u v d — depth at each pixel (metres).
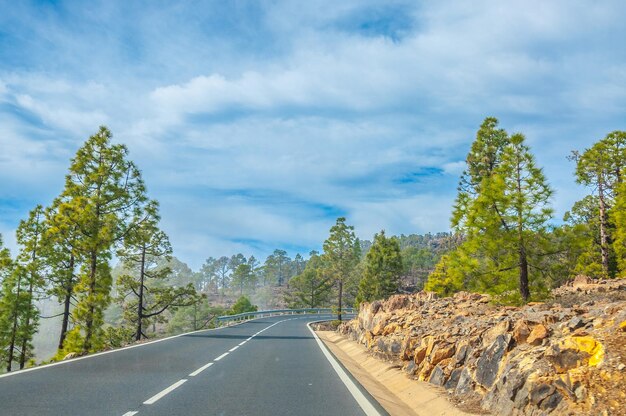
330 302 111.75
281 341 22.16
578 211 45.44
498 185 18.16
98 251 30.41
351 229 63.50
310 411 6.68
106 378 9.21
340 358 15.73
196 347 17.47
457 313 15.43
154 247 40.28
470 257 19.06
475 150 37.69
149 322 45.22
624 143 35.16
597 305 8.84
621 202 31.83
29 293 34.38
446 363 9.89
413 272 142.00
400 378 11.45
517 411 6.32
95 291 30.17
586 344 6.29
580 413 5.32
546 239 17.81
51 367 10.76
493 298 17.86
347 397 7.91
